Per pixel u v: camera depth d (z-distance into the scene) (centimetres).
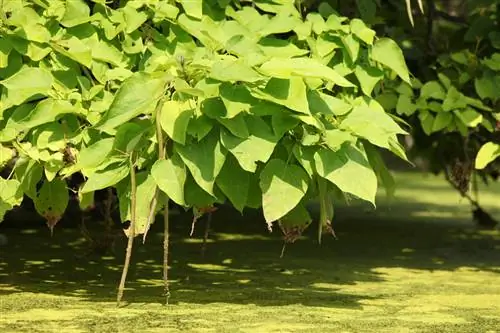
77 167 638
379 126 669
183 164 631
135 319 644
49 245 968
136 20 684
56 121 664
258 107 633
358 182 642
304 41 738
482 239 1085
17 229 1080
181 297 726
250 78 607
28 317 644
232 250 968
